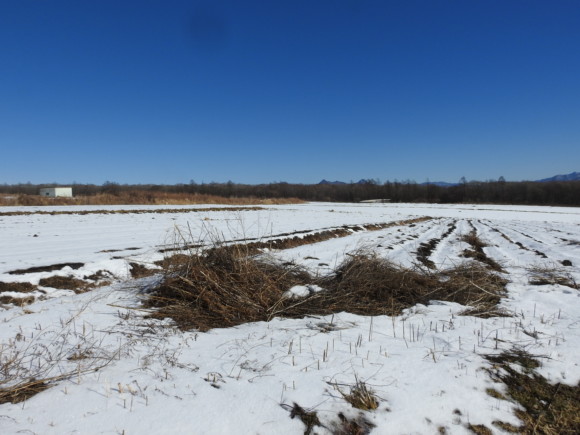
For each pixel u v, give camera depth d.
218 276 5.85
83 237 13.67
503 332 4.63
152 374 3.45
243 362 3.72
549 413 3.19
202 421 2.80
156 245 11.68
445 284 6.99
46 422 2.73
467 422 3.00
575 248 14.07
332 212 43.12
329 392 3.21
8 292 6.36
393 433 2.84
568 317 5.27
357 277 6.52
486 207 73.44
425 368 3.64
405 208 66.56
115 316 5.10
